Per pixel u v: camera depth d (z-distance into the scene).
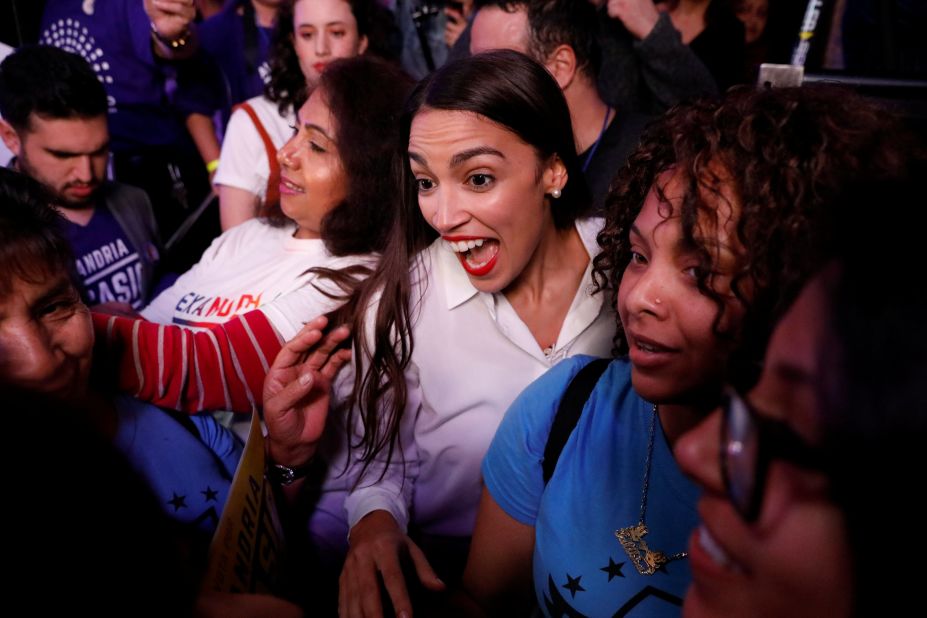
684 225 0.70
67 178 1.92
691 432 0.41
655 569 0.85
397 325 1.29
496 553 1.06
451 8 2.87
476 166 1.13
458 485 1.39
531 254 1.26
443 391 1.32
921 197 0.32
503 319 1.30
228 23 2.94
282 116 2.46
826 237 0.34
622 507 0.89
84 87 1.87
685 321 0.74
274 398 1.24
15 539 0.36
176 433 1.24
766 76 1.09
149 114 2.83
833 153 0.63
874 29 2.51
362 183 1.49
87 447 0.40
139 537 0.40
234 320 1.36
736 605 0.37
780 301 0.37
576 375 1.01
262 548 1.01
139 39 2.66
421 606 1.10
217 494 1.22
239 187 2.46
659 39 2.21
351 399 1.36
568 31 1.86
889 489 0.28
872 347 0.29
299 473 1.35
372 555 1.19
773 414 0.33
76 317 0.99
